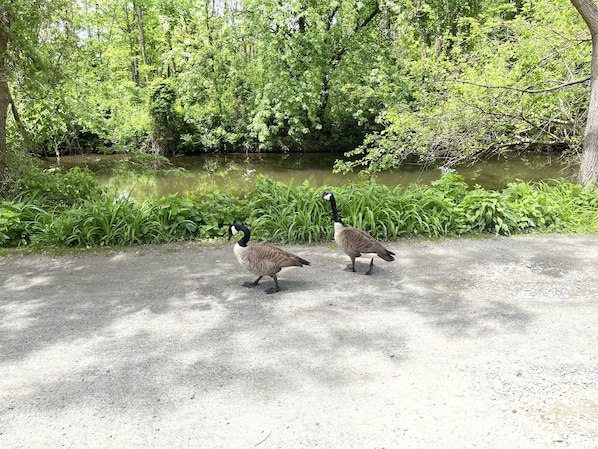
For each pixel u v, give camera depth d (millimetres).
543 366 4289
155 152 24516
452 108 11828
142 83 30031
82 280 6531
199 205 8844
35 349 4648
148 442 3357
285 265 5770
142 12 30203
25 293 6074
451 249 7840
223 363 4383
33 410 3717
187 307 5641
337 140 25656
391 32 22422
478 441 3330
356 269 6957
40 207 9102
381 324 5168
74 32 10016
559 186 10086
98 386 4031
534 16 13578
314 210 8633
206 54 22906
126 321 5266
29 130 10602
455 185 9508
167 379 4129
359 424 3525
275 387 4000
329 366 4320
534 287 6211
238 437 3402
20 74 9180
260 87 22609
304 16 21172
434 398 3828
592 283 6324
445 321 5234
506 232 8570
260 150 25453
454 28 21688
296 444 3322
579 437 3355
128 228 8039
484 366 4297
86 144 23422
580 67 13156
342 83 20359
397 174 18062
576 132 12680
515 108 11984
